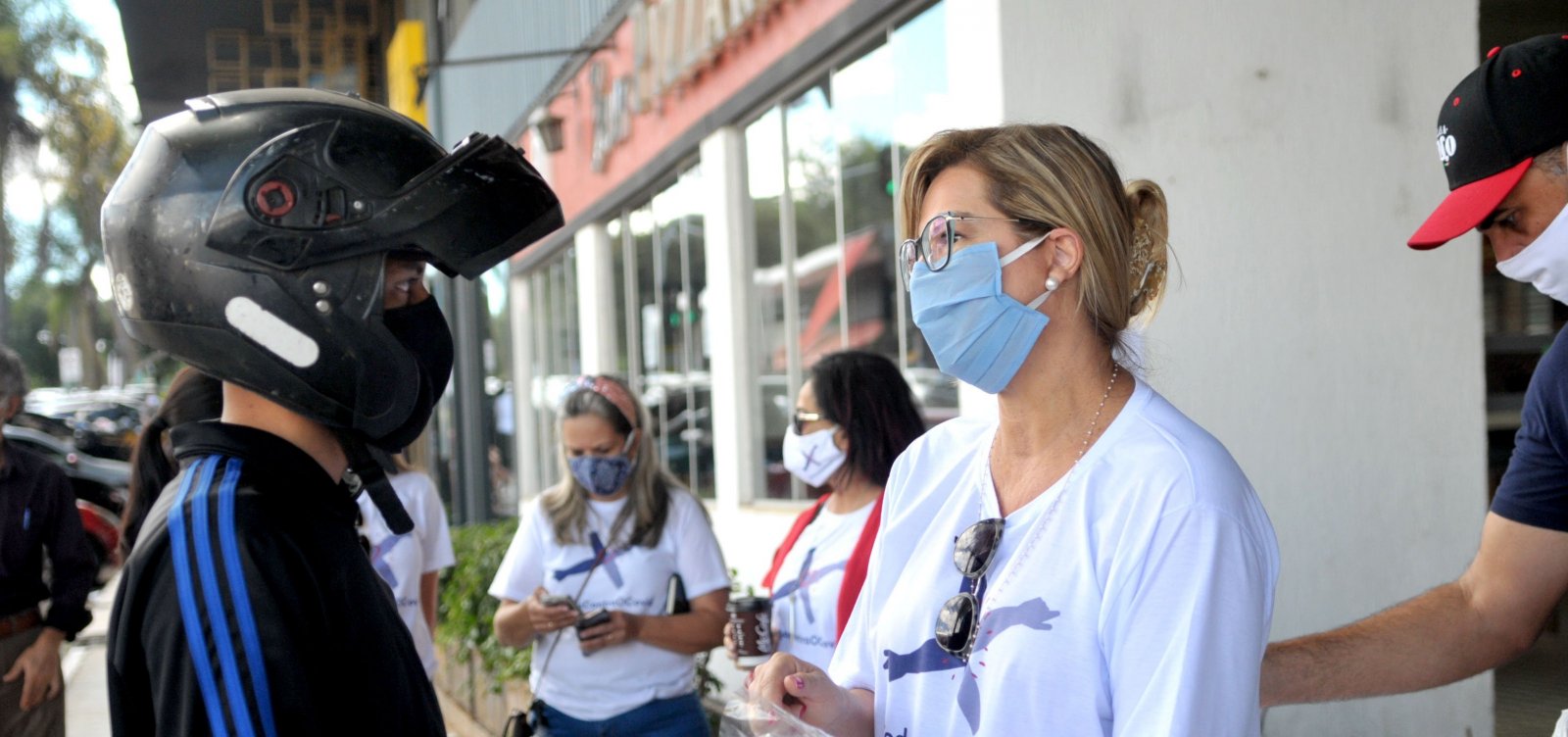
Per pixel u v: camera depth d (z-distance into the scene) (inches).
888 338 185.6
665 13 250.4
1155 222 62.7
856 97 189.6
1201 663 50.1
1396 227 119.8
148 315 51.3
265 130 50.8
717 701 175.3
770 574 124.7
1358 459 120.5
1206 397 123.1
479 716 219.1
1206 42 123.7
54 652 152.1
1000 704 55.3
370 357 51.2
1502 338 141.2
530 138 389.4
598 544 134.0
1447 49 118.3
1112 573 53.2
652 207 291.6
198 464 51.8
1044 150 58.8
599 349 336.2
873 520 100.0
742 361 234.1
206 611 47.2
